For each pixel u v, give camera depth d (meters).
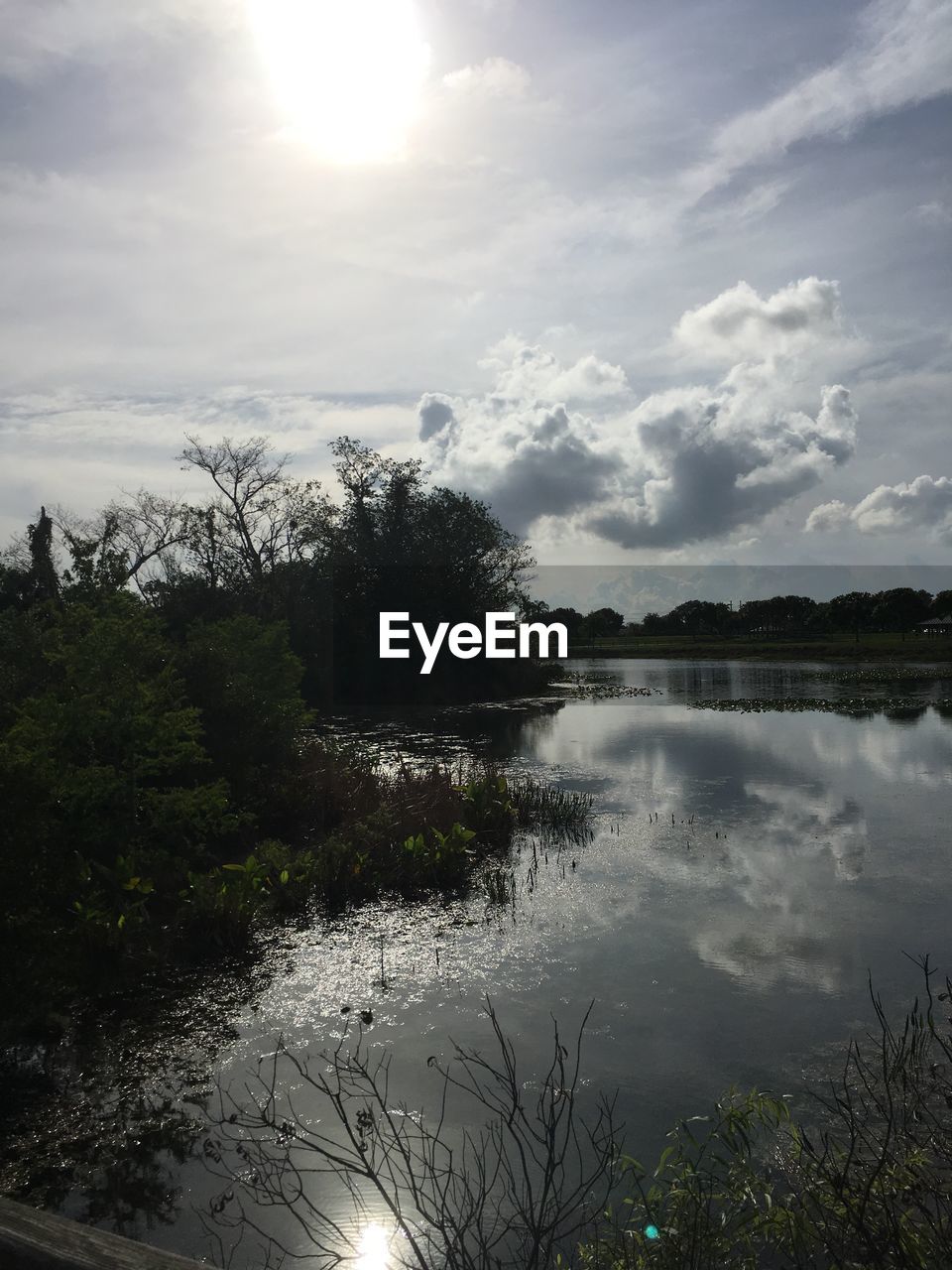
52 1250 1.72
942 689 41.03
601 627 153.75
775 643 100.50
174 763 10.97
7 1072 6.07
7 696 13.06
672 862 11.23
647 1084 5.66
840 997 6.98
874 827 12.84
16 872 6.46
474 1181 4.60
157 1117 5.45
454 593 42.06
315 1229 4.31
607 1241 3.88
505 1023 6.67
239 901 8.80
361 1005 7.08
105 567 17.77
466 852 11.52
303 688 39.31
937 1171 4.38
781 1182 4.56
